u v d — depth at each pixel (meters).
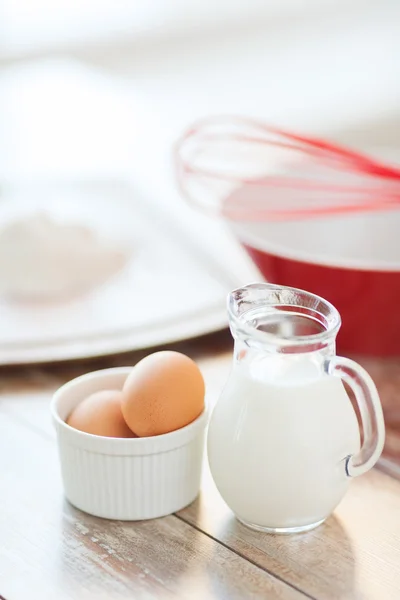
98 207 1.33
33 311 1.12
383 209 1.01
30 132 1.70
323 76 2.52
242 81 2.47
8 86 1.99
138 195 1.40
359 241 1.09
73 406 0.91
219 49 2.58
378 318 1.00
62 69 2.14
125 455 0.85
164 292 1.15
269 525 0.85
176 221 1.31
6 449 0.94
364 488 0.90
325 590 0.81
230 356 1.06
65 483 0.88
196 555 0.84
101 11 2.52
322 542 0.85
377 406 0.84
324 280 0.99
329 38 2.58
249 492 0.84
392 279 0.98
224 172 1.21
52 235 1.15
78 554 0.84
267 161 1.22
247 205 1.07
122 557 0.84
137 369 0.86
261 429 0.83
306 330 0.86
